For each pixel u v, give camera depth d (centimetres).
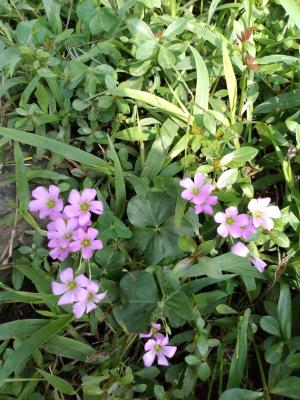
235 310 22
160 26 27
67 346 21
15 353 19
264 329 21
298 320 22
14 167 24
